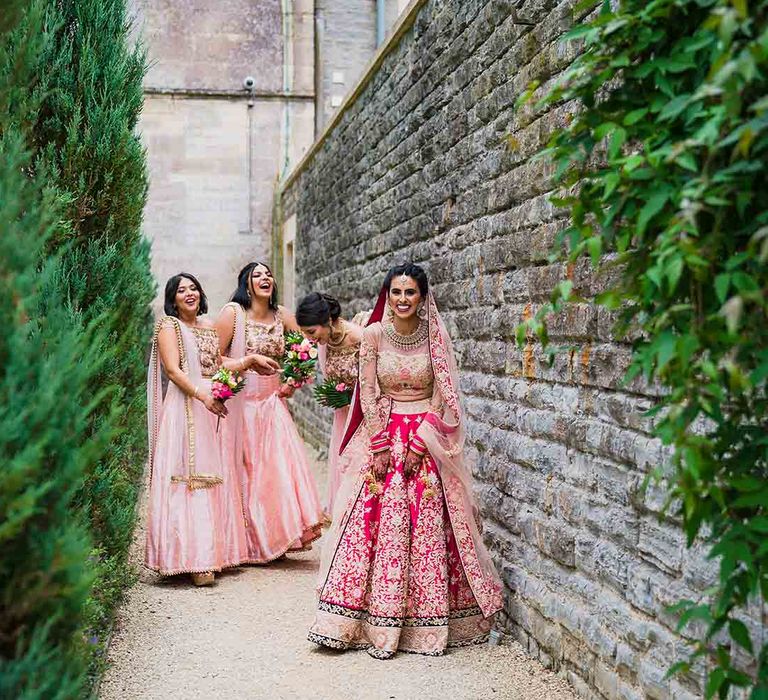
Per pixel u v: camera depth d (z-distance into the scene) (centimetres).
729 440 219
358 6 1656
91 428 411
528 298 420
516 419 435
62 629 219
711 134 187
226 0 1519
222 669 390
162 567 533
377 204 764
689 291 216
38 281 219
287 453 599
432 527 415
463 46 516
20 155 236
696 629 280
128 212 468
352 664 396
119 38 476
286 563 601
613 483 338
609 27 223
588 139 240
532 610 408
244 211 1532
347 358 561
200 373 568
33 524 204
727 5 195
